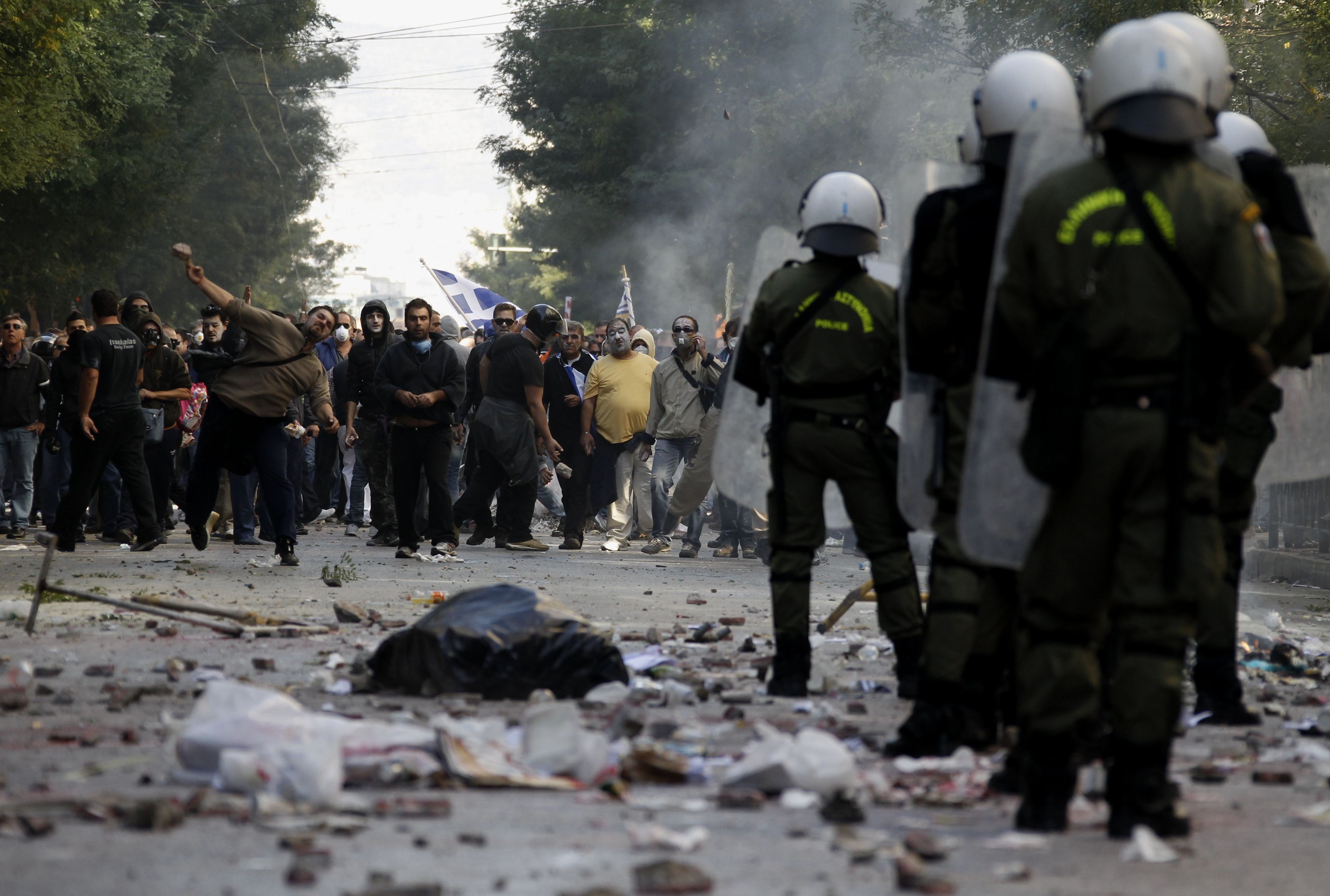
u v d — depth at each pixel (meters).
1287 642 18.95
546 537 40.41
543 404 35.38
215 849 8.01
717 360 35.44
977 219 10.65
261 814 8.70
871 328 14.15
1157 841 8.31
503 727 10.99
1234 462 13.65
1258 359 8.52
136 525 34.69
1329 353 12.96
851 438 14.21
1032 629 8.85
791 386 14.35
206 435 27.97
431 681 13.77
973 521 9.16
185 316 140.75
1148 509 8.33
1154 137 8.27
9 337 35.22
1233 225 8.22
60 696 13.04
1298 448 15.20
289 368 27.45
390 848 8.12
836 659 16.80
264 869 7.61
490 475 34.41
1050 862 8.12
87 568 26.61
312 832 8.42
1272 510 35.06
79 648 16.58
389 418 30.97
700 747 11.20
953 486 11.33
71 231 85.94
